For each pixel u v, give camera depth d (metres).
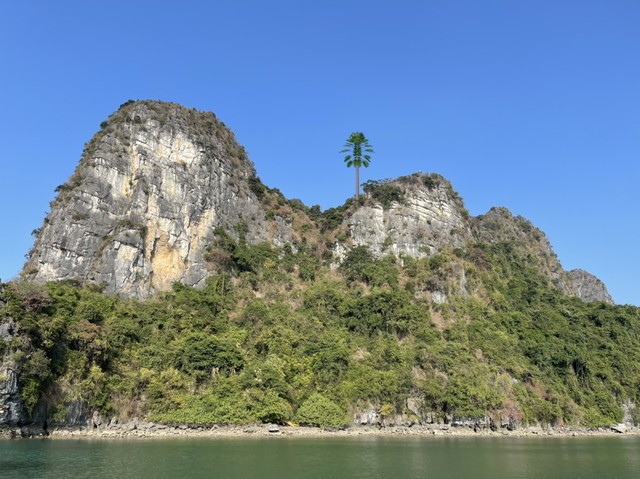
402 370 85.56
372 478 42.06
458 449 62.25
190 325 83.81
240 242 111.06
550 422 93.31
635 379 112.94
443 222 129.25
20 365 62.06
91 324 71.94
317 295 101.44
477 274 118.69
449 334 100.12
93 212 95.69
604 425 99.44
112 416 68.50
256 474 41.97
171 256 99.19
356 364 83.94
